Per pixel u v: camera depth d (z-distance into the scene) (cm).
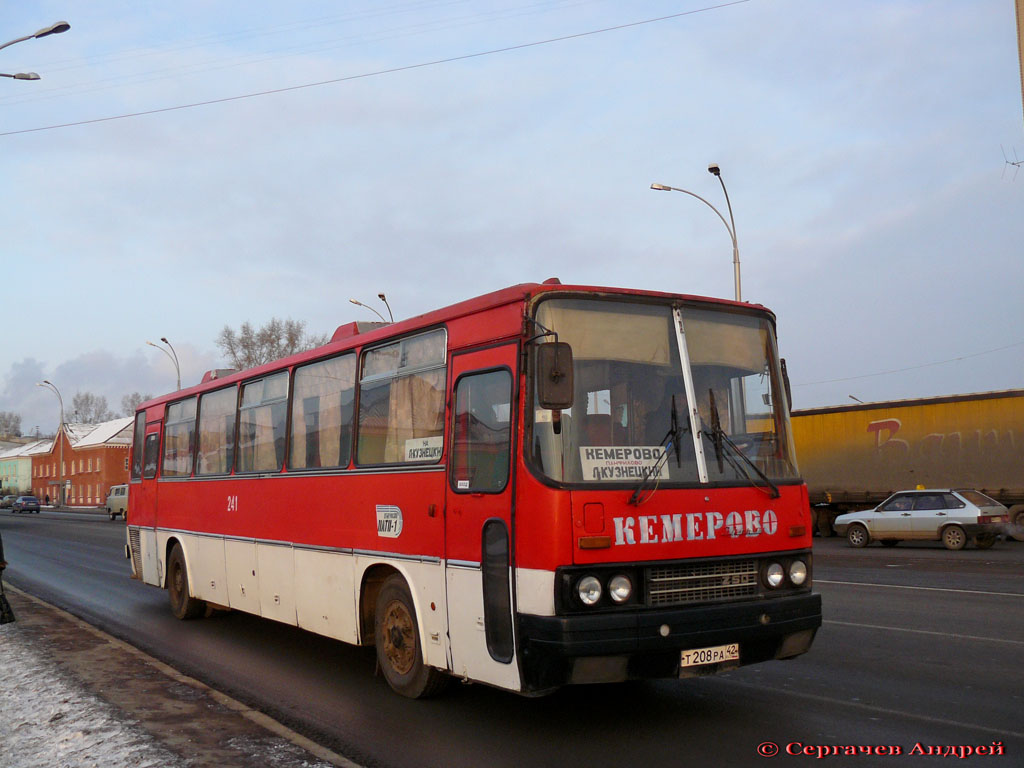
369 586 814
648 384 641
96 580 1817
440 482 701
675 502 617
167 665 902
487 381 661
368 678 858
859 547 2586
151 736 623
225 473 1123
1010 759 573
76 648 978
